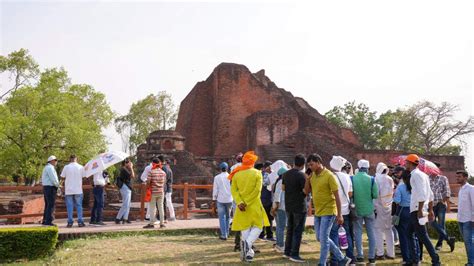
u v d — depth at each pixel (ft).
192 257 29.96
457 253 34.01
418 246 28.66
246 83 124.67
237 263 27.86
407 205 28.55
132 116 172.24
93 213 43.93
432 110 142.51
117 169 106.93
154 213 41.29
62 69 113.29
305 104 145.89
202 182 92.79
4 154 93.30
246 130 121.39
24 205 55.36
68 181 41.91
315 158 25.00
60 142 100.01
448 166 108.58
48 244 34.30
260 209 28.25
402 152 107.45
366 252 33.30
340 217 24.63
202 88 132.67
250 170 28.37
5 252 33.14
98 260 29.17
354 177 28.91
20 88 103.76
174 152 105.60
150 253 31.40
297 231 28.53
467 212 28.48
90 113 125.49
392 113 173.06
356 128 197.36
